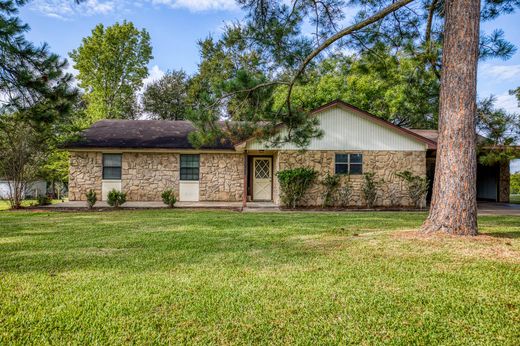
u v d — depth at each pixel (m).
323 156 12.84
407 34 7.83
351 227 7.14
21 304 2.85
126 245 5.30
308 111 8.95
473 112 5.35
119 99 29.59
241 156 14.99
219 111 7.65
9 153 12.36
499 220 8.48
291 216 9.51
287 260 4.30
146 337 2.32
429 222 5.60
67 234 6.34
